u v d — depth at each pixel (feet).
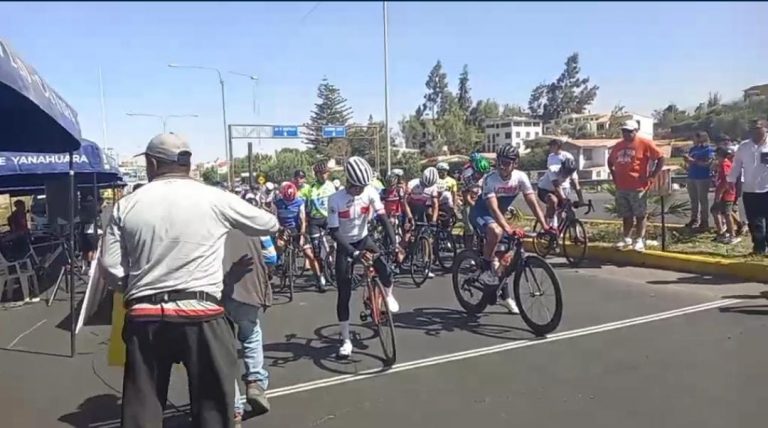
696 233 34.58
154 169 10.17
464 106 340.18
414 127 264.93
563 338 18.97
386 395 14.87
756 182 27.02
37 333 22.63
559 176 32.78
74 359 18.99
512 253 20.79
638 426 12.53
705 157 34.88
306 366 17.35
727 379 14.89
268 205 55.26
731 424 12.44
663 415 13.00
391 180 36.17
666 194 31.01
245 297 13.24
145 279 9.52
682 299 23.32
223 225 10.07
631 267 30.53
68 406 15.01
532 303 19.90
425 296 26.45
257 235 10.55
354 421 13.38
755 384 14.51
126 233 9.69
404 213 33.22
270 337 20.66
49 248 41.19
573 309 22.53
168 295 9.46
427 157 232.12
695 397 13.89
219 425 9.68
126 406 9.41
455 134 259.80
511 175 20.56
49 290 32.42
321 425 13.25
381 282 17.84
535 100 350.43
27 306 28.27
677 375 15.31
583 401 13.94
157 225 9.53
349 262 17.69
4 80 13.02
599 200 70.95
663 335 18.76
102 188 70.90
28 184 43.93
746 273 25.91
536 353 17.61
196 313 9.53
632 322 20.43
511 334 19.71
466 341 19.17
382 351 18.45
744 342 17.67
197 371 9.62
